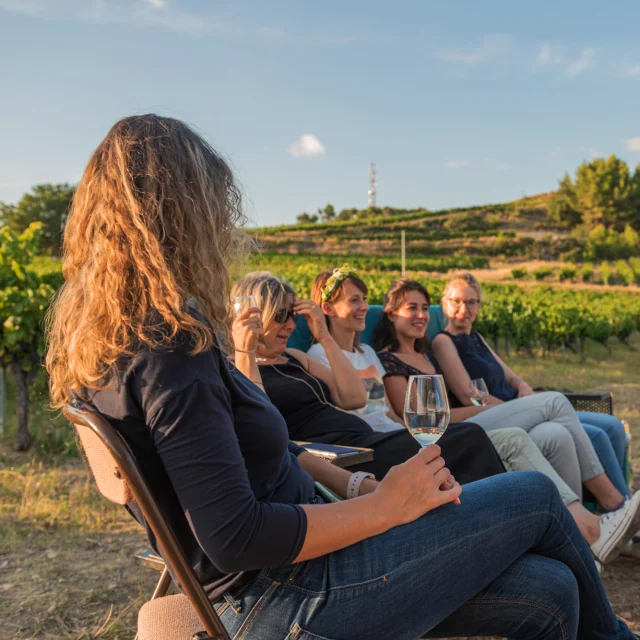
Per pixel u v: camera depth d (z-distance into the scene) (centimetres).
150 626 127
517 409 314
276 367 285
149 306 111
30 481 410
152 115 123
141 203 114
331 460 217
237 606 124
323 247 7700
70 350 113
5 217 6881
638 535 307
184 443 105
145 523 123
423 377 167
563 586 137
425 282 2503
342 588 121
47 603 261
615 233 7912
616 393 935
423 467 130
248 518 108
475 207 9481
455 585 131
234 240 132
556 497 147
